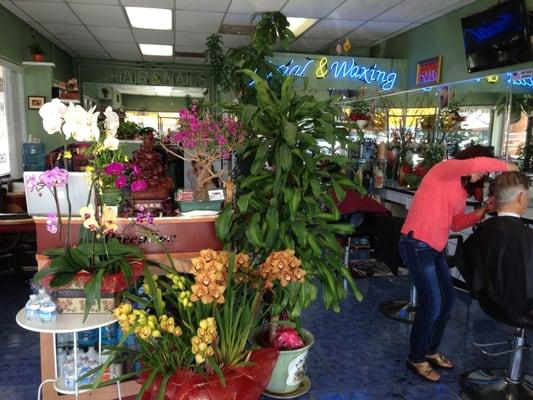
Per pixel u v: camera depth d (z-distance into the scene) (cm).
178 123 239
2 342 283
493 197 237
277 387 228
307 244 213
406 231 249
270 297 228
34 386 235
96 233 191
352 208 380
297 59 609
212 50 591
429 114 473
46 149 629
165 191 225
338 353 280
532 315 208
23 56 631
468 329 316
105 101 1045
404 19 573
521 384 236
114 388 210
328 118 206
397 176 514
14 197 450
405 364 268
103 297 192
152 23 629
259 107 199
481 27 457
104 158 194
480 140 404
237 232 223
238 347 178
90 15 593
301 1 506
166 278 217
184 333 176
